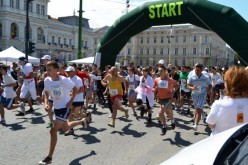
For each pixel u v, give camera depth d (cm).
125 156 630
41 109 1205
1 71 917
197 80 864
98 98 1430
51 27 8488
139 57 11425
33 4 7669
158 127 931
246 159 196
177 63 10806
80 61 2581
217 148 226
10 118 999
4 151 641
